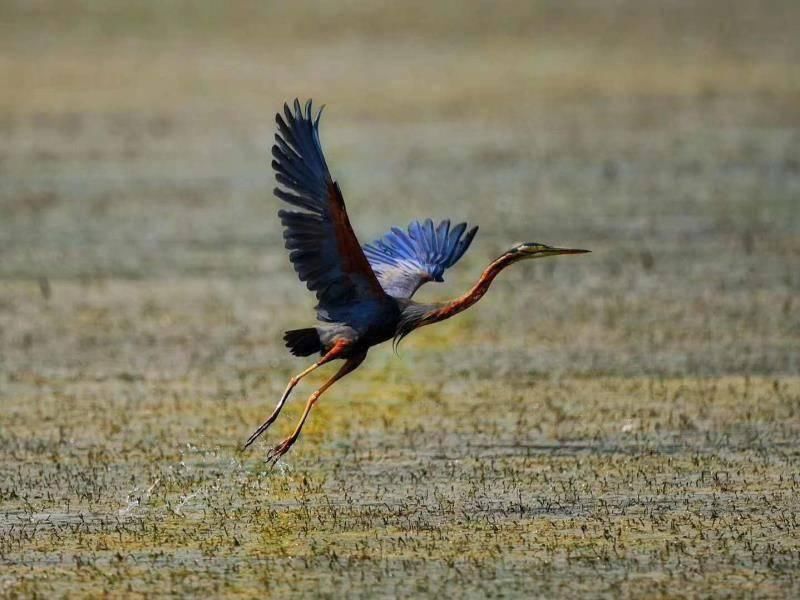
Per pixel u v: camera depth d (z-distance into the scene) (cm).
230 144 3247
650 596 990
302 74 4212
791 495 1207
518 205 2611
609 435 1395
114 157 3100
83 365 1672
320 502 1203
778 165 2983
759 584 1011
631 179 2858
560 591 1002
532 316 1905
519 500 1203
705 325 1823
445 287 2069
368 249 1177
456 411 1489
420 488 1238
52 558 1077
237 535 1123
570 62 4466
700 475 1265
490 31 5062
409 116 3606
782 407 1476
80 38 4841
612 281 2080
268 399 1541
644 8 5594
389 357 1728
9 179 2875
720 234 2366
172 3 5578
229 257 2250
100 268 2173
